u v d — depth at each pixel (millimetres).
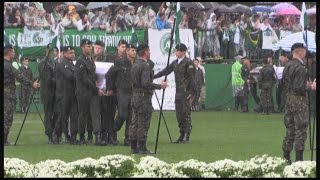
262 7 106875
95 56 58688
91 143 56656
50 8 93750
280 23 102875
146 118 49656
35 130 68188
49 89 57188
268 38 97500
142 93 49344
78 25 87938
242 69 93312
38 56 88188
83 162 36812
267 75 88938
